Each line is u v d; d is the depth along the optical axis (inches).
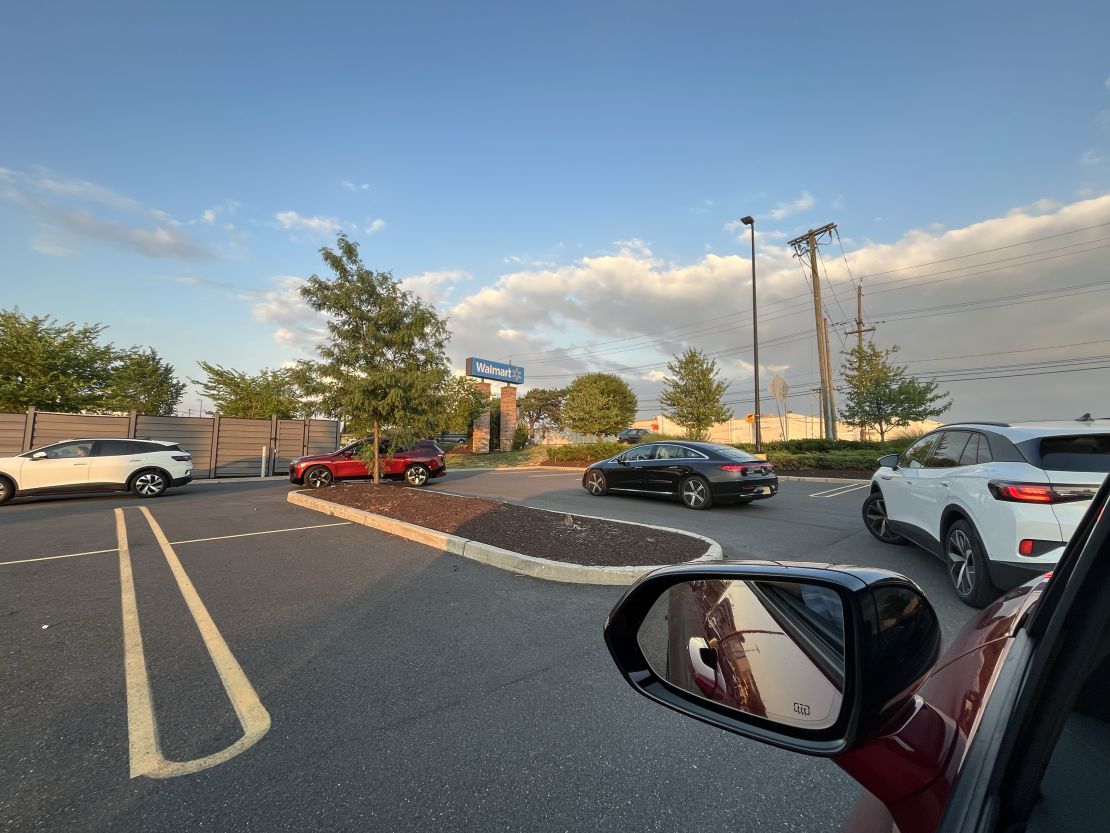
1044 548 154.6
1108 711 28.9
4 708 118.4
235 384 1218.0
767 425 1649.9
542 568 219.8
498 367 1519.4
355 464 613.3
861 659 40.6
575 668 137.6
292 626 167.3
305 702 121.0
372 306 440.1
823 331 991.0
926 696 40.6
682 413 1031.6
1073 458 159.8
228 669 137.8
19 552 271.6
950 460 209.6
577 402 1504.7
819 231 999.0
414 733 108.4
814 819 82.8
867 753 37.2
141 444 560.7
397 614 177.3
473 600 191.2
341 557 255.4
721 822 82.4
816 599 48.4
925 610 53.6
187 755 100.9
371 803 87.4
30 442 685.3
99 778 93.8
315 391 433.4
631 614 58.3
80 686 128.6
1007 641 38.8
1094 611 25.9
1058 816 25.5
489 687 127.8
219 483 711.1
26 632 163.2
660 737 106.7
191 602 190.4
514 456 1236.5
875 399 927.0
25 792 90.0
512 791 90.4
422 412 454.9
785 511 389.1
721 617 55.7
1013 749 27.2
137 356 953.5
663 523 336.2
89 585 211.9
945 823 28.2
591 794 89.5
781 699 47.7
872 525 283.4
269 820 83.4
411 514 343.3
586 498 477.7
